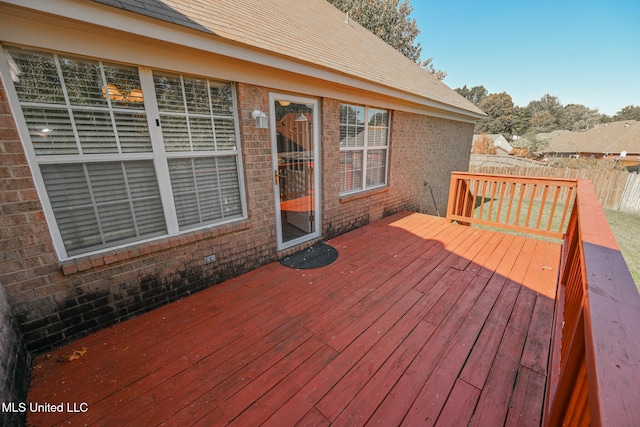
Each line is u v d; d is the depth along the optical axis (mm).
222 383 1782
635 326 783
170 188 2570
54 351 2055
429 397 1670
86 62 2008
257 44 2668
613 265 1168
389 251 3869
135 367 1910
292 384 1771
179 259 2684
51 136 1944
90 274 2182
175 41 2182
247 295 2807
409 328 2293
